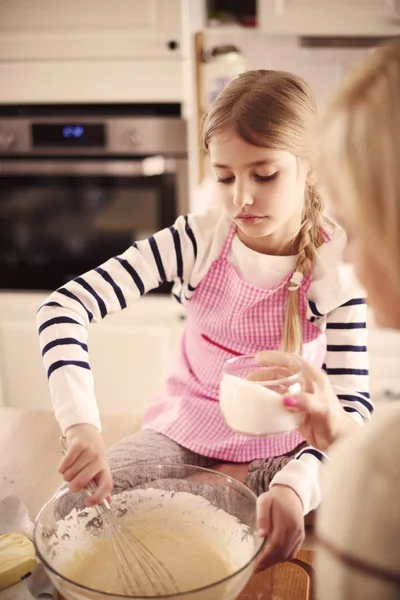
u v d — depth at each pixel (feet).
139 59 7.23
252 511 2.95
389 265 1.86
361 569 1.85
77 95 7.41
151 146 7.34
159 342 7.74
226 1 8.21
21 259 7.87
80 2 7.13
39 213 7.72
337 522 1.91
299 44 8.36
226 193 3.82
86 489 3.05
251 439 4.23
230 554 2.93
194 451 4.21
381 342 7.30
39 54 7.30
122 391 7.99
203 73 7.45
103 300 4.10
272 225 3.83
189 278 4.46
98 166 7.39
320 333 4.36
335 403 3.26
